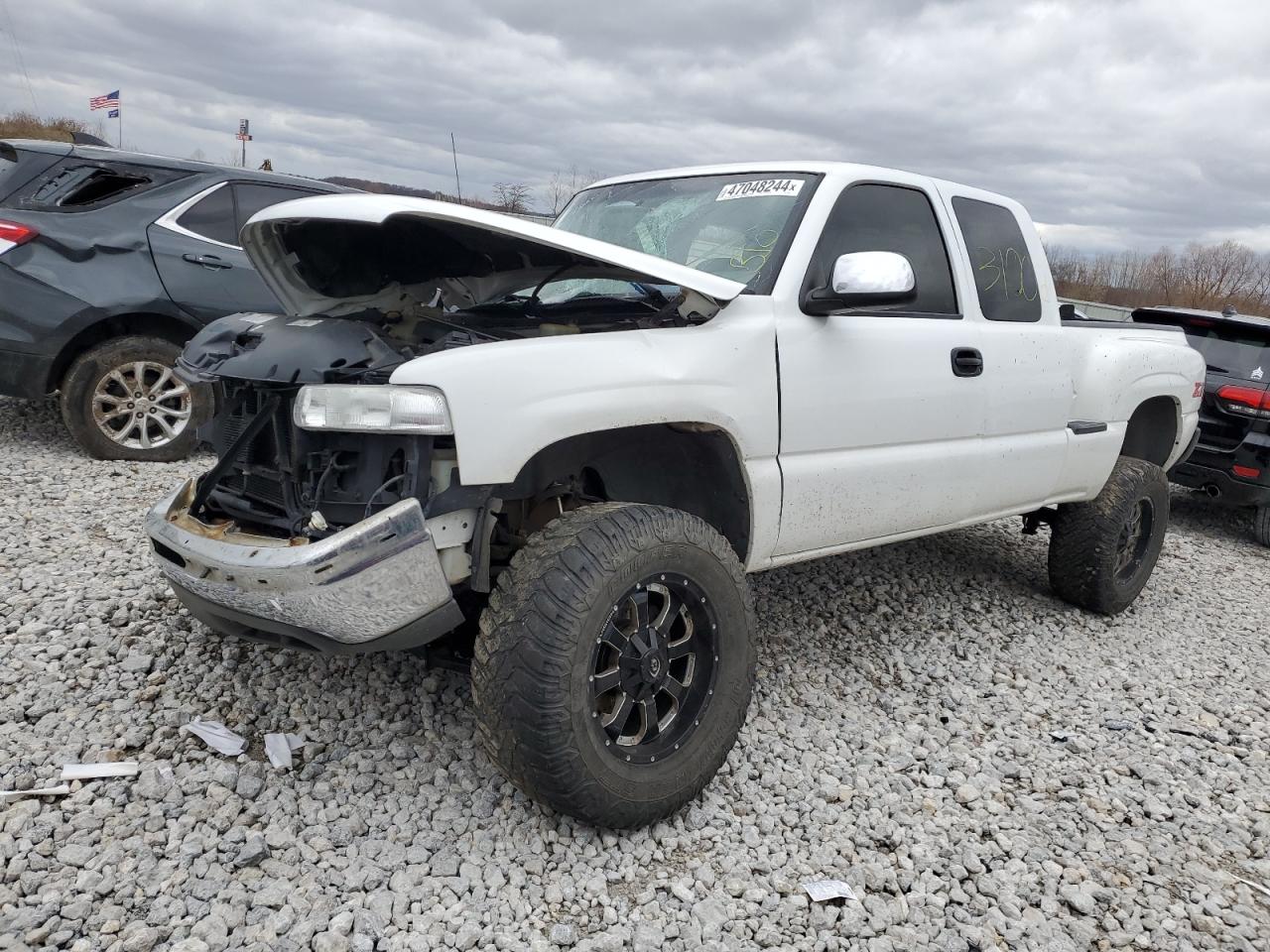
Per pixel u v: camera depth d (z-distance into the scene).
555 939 2.24
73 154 5.71
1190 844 2.93
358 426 2.31
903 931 2.39
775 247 3.24
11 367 5.46
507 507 2.83
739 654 2.79
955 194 3.98
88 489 5.21
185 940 2.11
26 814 2.46
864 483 3.42
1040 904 2.57
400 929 2.22
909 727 3.49
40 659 3.25
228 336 2.87
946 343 3.68
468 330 2.87
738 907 2.42
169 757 2.79
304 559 2.26
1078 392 4.54
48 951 2.04
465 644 2.94
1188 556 6.79
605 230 3.77
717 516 3.14
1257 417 7.19
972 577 5.32
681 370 2.77
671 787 2.63
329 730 3.02
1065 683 4.07
